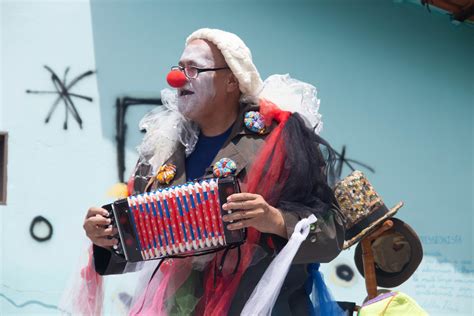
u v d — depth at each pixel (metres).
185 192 4.58
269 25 9.16
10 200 8.25
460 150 9.47
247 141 4.92
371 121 9.27
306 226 4.51
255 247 4.74
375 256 6.11
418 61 9.49
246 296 4.74
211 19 9.02
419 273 9.18
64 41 8.63
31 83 8.48
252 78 5.08
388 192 9.22
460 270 9.27
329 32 9.30
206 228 4.58
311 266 5.12
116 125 8.62
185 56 5.01
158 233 4.66
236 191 4.48
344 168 9.11
